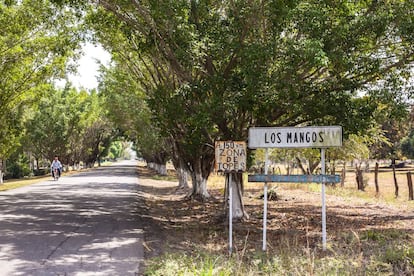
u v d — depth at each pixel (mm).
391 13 11562
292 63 11047
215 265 7922
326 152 30531
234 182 15508
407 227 13758
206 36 12164
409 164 79125
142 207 19750
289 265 7934
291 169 45531
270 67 11539
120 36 20234
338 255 8570
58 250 9945
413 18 11453
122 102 35750
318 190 28797
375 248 9844
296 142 9977
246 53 11070
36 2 20391
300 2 11336
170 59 13828
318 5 11547
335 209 19297
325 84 12445
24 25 21953
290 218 16422
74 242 10945
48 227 13242
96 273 7969
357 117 12414
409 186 22922
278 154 34781
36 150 63281
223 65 13148
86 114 62562
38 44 24500
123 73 26016
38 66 27438
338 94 12391
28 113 39594
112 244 10797
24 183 36781
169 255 8953
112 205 19938
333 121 12969
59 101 60750
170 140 29219
